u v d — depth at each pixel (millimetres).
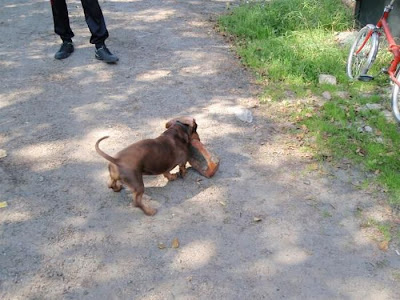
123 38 5223
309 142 3480
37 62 4621
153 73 4480
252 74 4523
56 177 3057
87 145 3387
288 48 4832
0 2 6406
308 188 3027
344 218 2793
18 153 3281
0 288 2283
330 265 2477
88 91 4121
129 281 2355
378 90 4234
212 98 4074
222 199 2916
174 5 6367
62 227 2668
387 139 3539
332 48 4840
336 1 5828
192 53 4930
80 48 4918
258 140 3510
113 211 2795
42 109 3834
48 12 5992
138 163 2656
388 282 2387
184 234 2648
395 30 4855
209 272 2416
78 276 2369
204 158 3076
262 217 2783
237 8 6020
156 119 3734
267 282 2369
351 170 3197
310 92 4199
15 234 2605
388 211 2854
